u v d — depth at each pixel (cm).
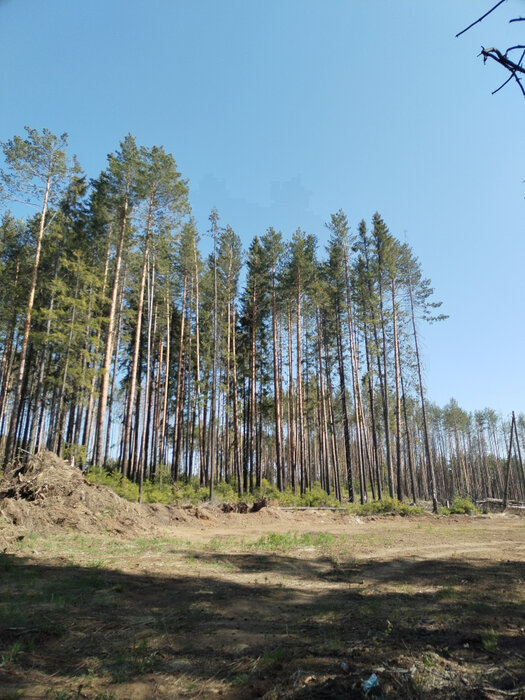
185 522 1612
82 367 2128
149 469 3173
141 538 1191
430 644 448
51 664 402
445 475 6794
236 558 980
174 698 346
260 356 3653
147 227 2303
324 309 3272
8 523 1053
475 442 8012
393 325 3006
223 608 591
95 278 2114
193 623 527
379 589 724
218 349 3153
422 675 373
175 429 3164
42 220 2088
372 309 3006
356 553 1095
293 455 3130
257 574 833
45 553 902
